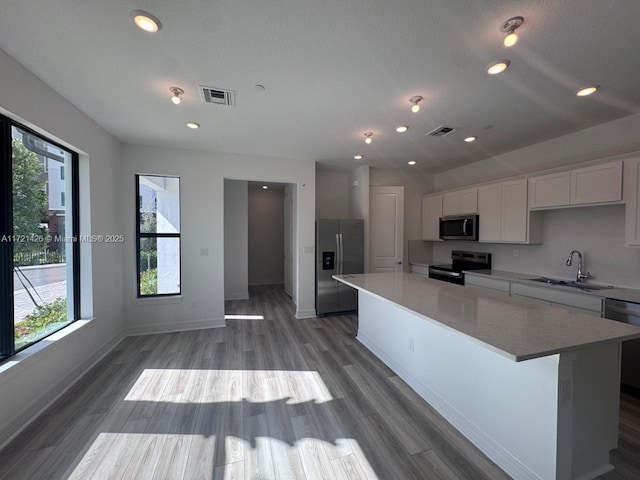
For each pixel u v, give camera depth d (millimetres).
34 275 2225
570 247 3285
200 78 2092
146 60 1876
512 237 3656
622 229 2850
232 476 1546
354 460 1655
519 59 1848
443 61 1875
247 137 3389
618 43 1675
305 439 1821
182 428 1919
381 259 5098
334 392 2371
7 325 1929
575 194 2941
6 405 1793
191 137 3381
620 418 2008
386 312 2906
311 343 3459
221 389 2404
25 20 1502
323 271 4613
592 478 1488
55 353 2264
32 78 2023
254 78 2090
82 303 2805
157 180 3811
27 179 2154
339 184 5508
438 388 2135
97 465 1610
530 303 2008
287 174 4379
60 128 2340
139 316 3705
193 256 3920
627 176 2520
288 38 1657
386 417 2051
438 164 4781
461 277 4105
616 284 2893
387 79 2100
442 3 1389
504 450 1606
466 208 4398
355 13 1457
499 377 1646
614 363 1521
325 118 2818
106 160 3164
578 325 1516
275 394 2334
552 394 1374
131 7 1420
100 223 3016
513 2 1377
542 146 3578
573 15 1452
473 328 1468
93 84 2176
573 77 2062
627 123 2773
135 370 2736
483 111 2652
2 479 1518
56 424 1947
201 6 1412
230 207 5707
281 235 7445
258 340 3545
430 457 1684
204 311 3990
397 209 5109
